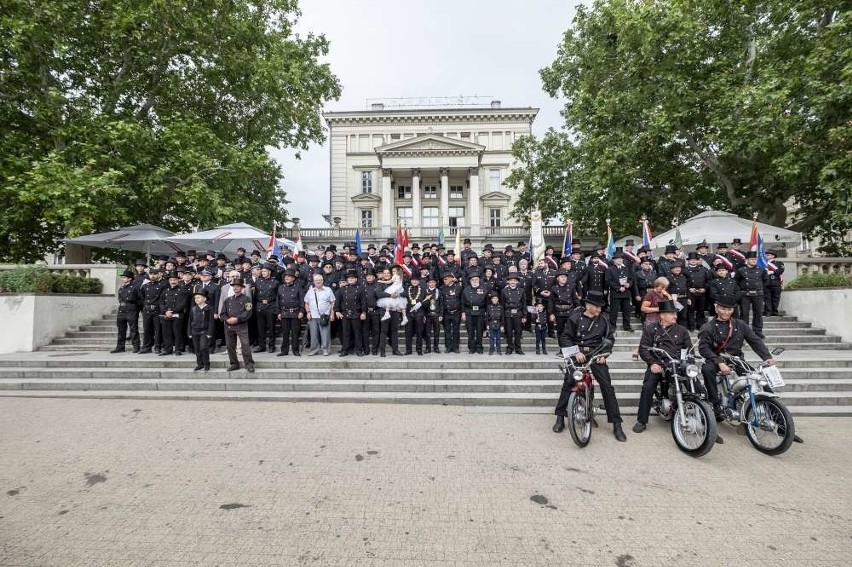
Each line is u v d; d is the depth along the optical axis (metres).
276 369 8.26
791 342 9.86
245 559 3.02
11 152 13.95
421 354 9.36
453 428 5.95
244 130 19.31
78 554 3.06
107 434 5.59
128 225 16.34
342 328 9.30
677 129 15.49
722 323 5.88
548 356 9.04
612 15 17.23
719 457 4.97
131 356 9.22
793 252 18.42
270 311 9.60
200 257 11.07
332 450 5.10
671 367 5.54
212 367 8.52
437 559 3.04
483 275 10.58
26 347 10.02
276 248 12.16
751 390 5.35
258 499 3.89
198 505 3.77
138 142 14.45
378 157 37.50
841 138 11.49
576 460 4.86
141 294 9.85
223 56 17.25
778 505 3.85
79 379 7.98
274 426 5.97
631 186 17.25
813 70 12.20
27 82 14.13
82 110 14.66
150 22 14.77
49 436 5.50
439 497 3.96
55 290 10.77
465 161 37.06
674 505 3.84
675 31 15.08
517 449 5.18
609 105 16.77
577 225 19.84
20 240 15.98
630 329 10.23
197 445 5.22
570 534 3.37
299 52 20.23
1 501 3.82
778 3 14.10
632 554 3.11
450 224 40.56
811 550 3.16
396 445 5.28
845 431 5.91
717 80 14.73
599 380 5.68
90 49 15.16
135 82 16.16
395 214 40.47
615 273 10.20
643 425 5.83
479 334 9.48
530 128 41.28
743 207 17.52
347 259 11.34
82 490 4.03
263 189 22.97
